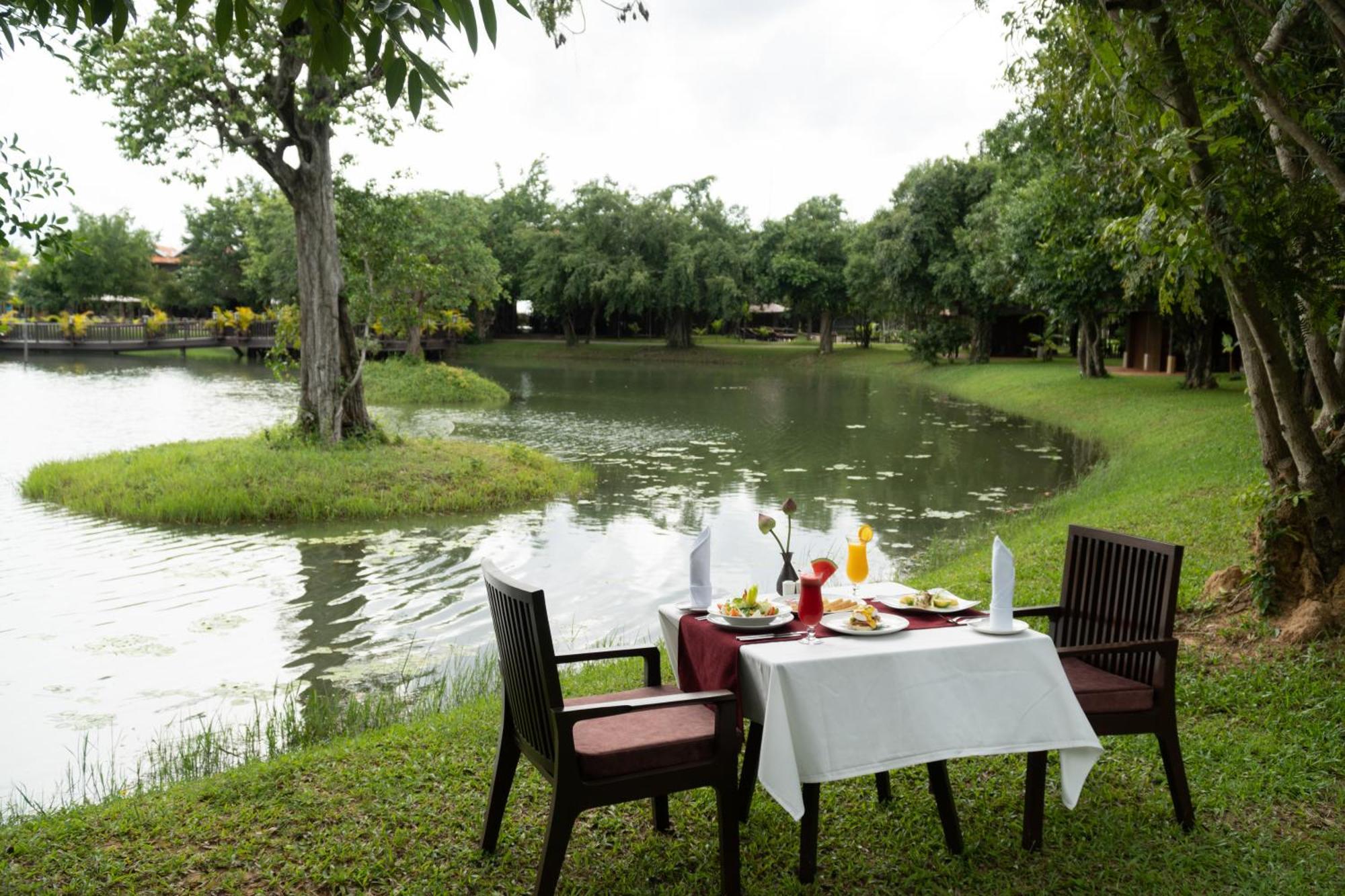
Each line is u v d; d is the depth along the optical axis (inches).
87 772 193.2
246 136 530.6
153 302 2518.5
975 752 125.7
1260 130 214.8
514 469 570.9
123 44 487.2
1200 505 366.3
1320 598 207.6
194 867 126.3
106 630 291.6
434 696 231.1
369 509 472.4
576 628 292.2
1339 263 201.9
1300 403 205.0
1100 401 930.1
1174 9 173.2
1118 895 123.2
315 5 87.1
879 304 1744.6
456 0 86.9
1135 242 191.2
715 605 148.7
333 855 128.8
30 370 1502.2
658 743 117.3
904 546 400.5
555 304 2007.9
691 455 698.2
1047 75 226.5
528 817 141.6
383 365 1315.2
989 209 1235.9
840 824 141.7
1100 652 139.2
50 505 488.4
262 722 219.5
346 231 620.1
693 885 124.8
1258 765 157.8
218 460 538.0
